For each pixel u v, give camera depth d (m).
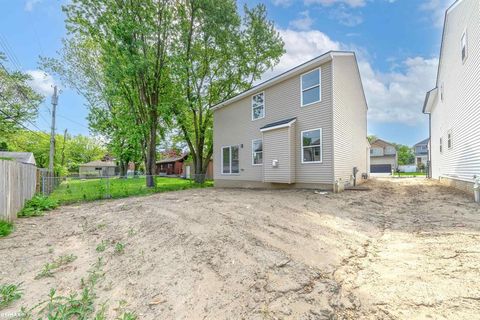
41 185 10.94
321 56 9.50
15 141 26.02
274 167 10.98
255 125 12.73
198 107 16.33
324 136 9.59
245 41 16.31
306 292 2.48
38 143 28.94
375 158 39.62
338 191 9.12
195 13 14.74
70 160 39.72
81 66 18.97
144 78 14.03
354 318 2.10
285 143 10.49
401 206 6.59
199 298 2.42
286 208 6.03
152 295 2.52
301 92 10.52
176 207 6.29
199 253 3.36
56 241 4.39
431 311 2.12
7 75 16.97
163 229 4.44
